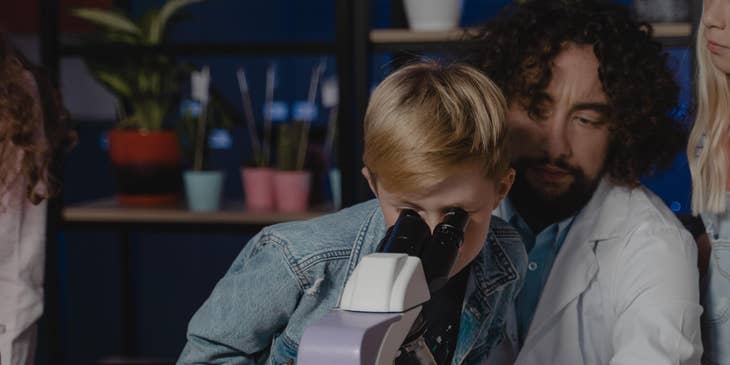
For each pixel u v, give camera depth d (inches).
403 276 31.4
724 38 55.7
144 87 114.5
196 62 133.6
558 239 59.9
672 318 51.3
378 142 40.2
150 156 113.0
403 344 33.9
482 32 60.4
